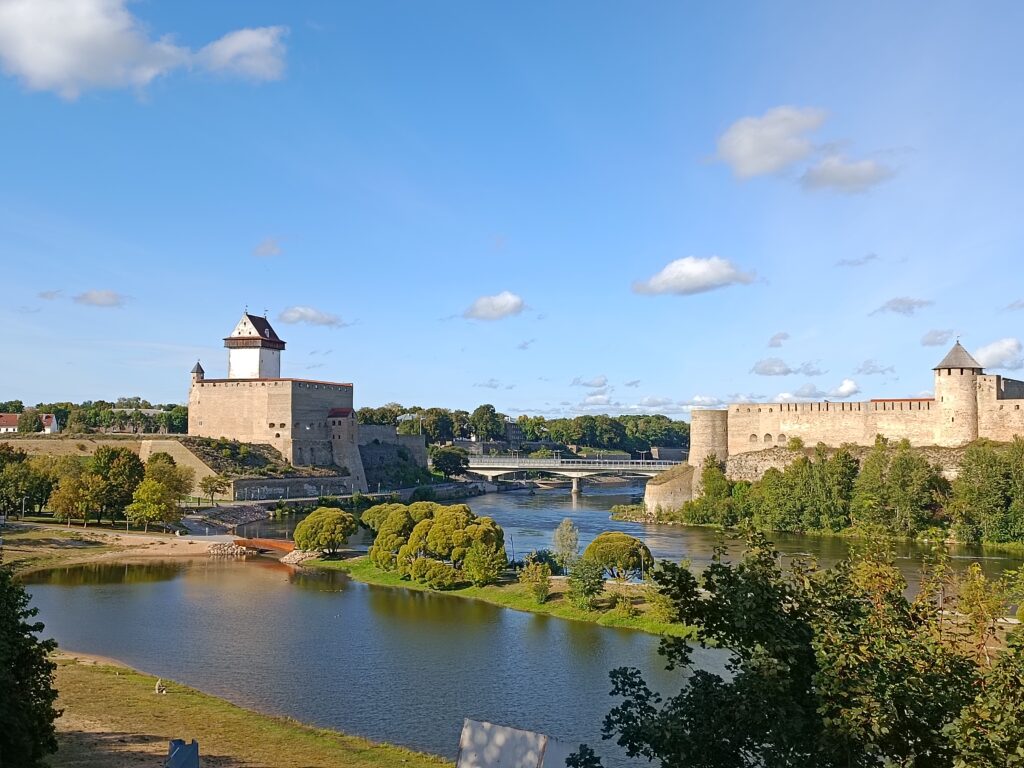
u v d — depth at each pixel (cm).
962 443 14362
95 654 6225
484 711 5056
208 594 8531
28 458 15975
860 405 15838
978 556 10644
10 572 3281
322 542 10681
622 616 7194
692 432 17625
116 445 18938
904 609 2355
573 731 4731
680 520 15212
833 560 10056
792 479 13975
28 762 2820
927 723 1944
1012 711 1883
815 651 2080
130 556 10944
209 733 4362
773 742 2056
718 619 2306
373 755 4178
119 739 4156
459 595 8438
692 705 2214
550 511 17812
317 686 5519
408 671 5844
